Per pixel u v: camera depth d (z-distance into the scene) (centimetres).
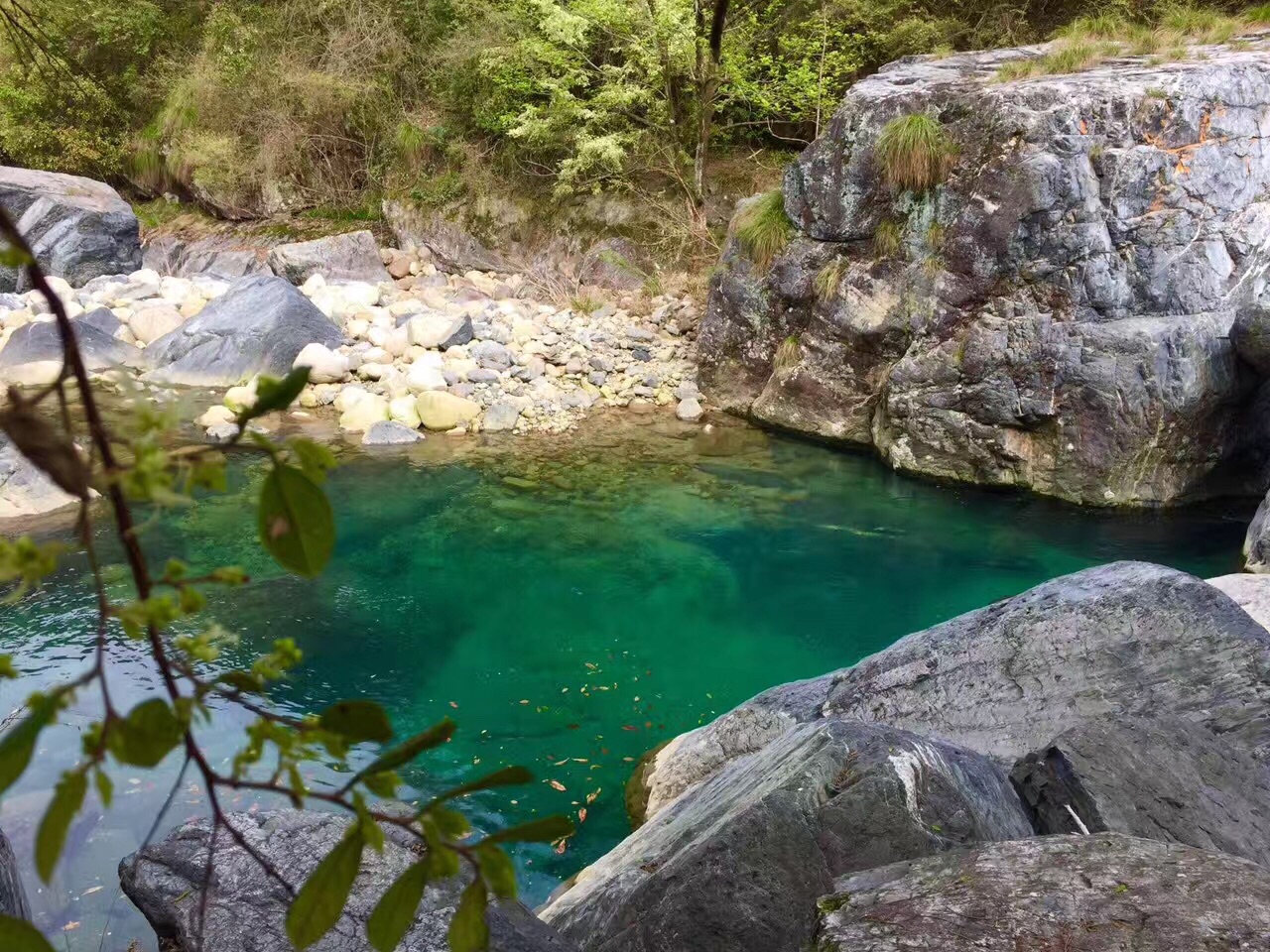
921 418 795
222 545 631
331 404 947
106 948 321
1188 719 335
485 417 900
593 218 1228
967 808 285
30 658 488
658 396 972
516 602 593
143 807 386
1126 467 729
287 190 1420
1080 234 725
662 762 439
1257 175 743
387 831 269
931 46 1190
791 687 450
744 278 926
